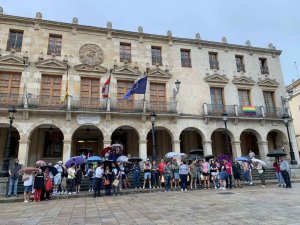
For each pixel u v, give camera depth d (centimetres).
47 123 1814
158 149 2275
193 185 1548
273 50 2741
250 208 741
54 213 793
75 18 2147
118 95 2116
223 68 2506
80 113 1889
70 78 2005
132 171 1709
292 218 588
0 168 1875
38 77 1927
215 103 2391
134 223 604
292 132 2481
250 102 2495
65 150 1806
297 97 3391
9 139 1398
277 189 1270
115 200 1064
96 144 2225
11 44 1964
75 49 2089
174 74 2317
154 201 980
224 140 2502
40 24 2055
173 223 586
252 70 2609
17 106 1778
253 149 2569
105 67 2128
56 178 1330
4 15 1958
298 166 1906
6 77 1884
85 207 898
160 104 2128
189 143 2409
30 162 1938
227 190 1305
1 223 657
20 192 1398
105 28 2200
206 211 720
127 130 2262
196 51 2470
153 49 2359
